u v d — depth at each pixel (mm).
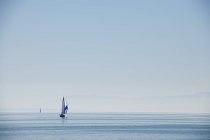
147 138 142000
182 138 142125
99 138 141625
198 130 178250
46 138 141625
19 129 184625
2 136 148875
